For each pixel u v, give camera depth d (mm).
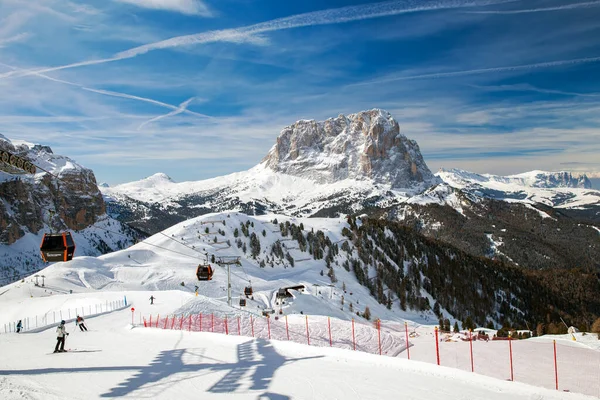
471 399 21469
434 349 67875
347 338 68875
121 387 22906
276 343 34844
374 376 25219
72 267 152250
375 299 182875
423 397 21625
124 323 59375
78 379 24484
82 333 47125
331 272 189500
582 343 64938
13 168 24359
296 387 23031
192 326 60500
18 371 26453
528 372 46438
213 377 25016
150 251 188125
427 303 190750
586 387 39562
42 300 106125
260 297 131250
